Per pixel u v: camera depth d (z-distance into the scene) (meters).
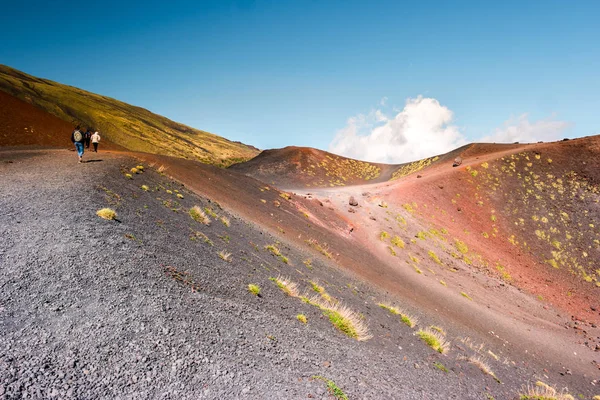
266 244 19.34
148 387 4.13
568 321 32.44
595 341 27.62
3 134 34.16
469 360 13.38
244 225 21.91
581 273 45.28
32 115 43.44
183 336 5.46
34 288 5.35
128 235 9.20
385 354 9.67
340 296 15.41
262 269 13.64
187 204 19.16
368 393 6.28
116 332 4.90
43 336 4.36
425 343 13.15
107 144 45.66
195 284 8.04
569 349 24.42
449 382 9.62
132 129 154.38
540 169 66.44
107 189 13.88
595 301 39.50
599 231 51.12
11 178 13.38
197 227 14.97
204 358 5.13
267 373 5.46
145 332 5.14
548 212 56.69
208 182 33.47
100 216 9.93
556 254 48.84
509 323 26.66
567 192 59.84
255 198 36.56
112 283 6.23
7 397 3.34
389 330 12.88
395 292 23.33
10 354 3.89
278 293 11.04
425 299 25.08
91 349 4.40
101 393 3.81
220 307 7.31
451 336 16.84
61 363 4.02
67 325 4.71
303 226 33.78
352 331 10.20
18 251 6.45
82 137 21.31
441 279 34.62
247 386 4.88
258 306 8.76
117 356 4.45
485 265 43.88
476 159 77.88
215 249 12.81
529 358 19.56
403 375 8.44
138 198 14.87
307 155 109.81
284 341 7.10
